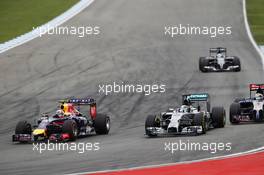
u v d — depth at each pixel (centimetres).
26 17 19900
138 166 5781
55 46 16400
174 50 16075
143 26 18875
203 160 5922
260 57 15450
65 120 7925
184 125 7944
